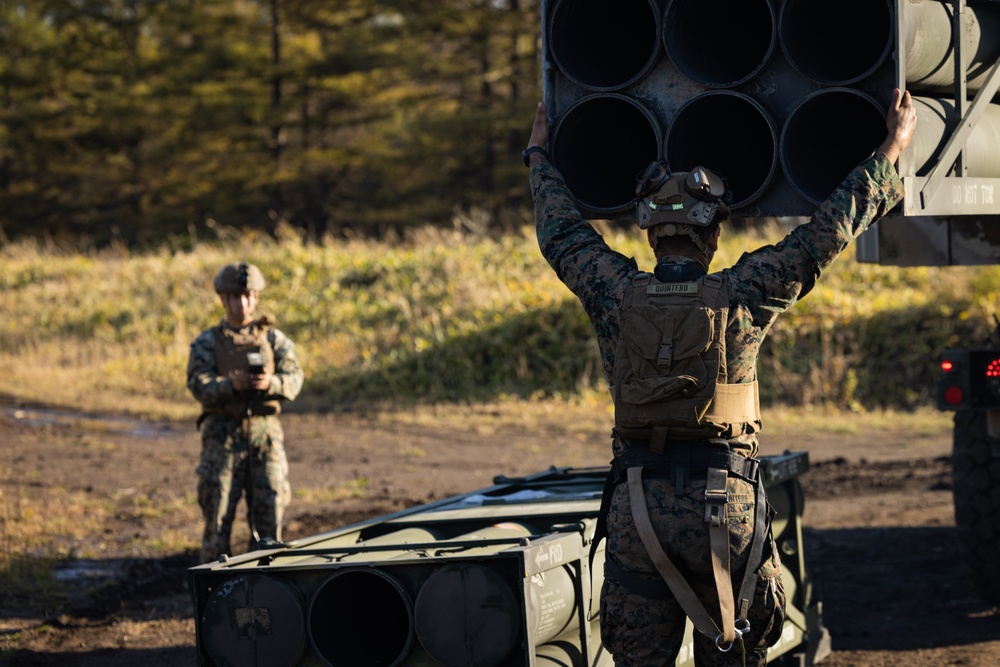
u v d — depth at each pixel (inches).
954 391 323.3
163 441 662.5
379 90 2108.8
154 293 1138.7
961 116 195.3
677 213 175.8
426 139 2059.5
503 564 197.9
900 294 893.2
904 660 298.5
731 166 213.6
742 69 213.2
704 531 166.2
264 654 208.7
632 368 170.4
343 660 210.7
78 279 1238.3
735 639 172.9
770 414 759.7
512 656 198.5
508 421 744.3
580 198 206.2
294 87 2142.0
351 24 2089.1
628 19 218.8
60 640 321.4
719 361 167.2
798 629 286.2
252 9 2101.4
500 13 1988.2
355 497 516.4
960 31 192.4
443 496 514.9
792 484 294.7
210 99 2034.9
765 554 172.1
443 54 2134.6
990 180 209.3
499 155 2167.8
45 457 601.6
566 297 901.8
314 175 2167.8
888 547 430.3
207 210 2228.1
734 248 1085.8
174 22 2078.0
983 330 821.9
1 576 378.9
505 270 1031.6
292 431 710.5
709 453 168.7
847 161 207.8
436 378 861.8
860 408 776.9
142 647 316.8
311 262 1139.3
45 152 2341.3
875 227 356.8
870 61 208.5
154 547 423.8
